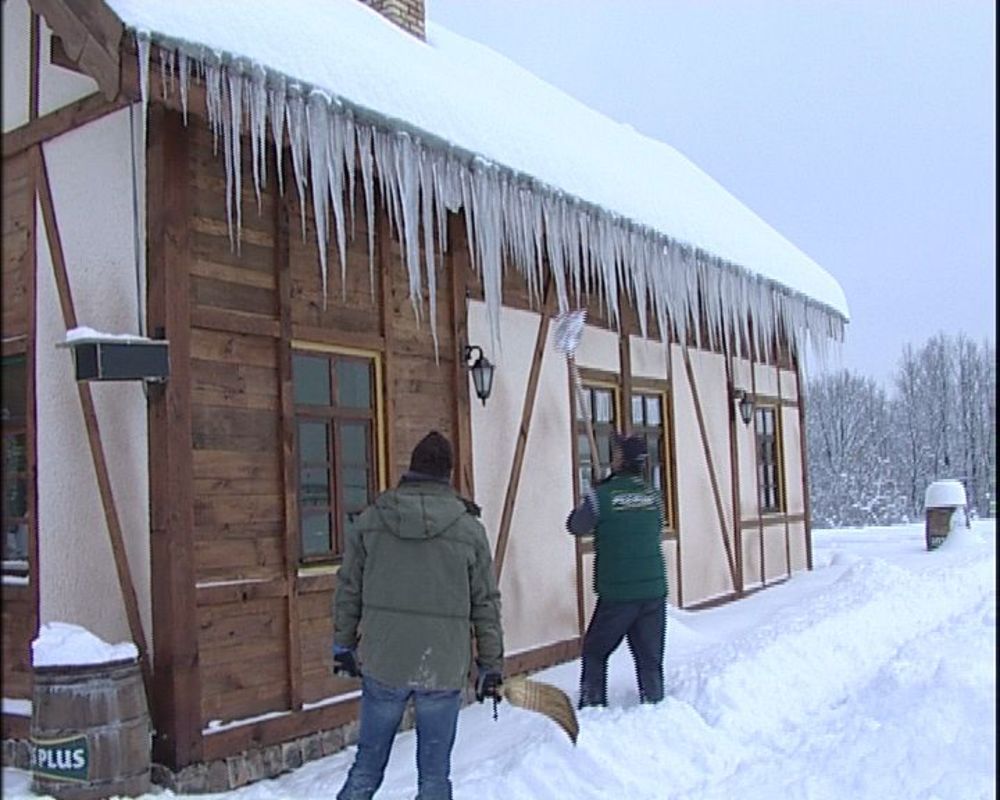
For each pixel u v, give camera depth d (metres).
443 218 5.92
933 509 15.28
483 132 6.27
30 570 5.28
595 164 7.84
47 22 4.68
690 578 9.98
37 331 5.32
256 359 5.30
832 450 43.75
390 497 4.04
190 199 5.00
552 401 7.89
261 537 5.24
